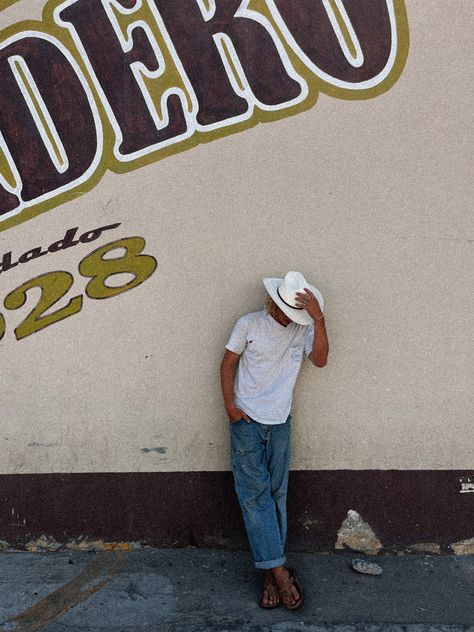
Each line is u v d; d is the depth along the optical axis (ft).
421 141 12.46
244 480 11.87
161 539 13.38
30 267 13.03
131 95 12.62
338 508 13.14
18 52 12.70
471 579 12.50
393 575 12.60
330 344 12.87
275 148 12.56
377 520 13.14
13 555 13.30
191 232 12.76
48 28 12.61
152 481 13.25
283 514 12.25
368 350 12.88
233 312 12.87
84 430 13.23
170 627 11.21
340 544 13.20
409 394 12.94
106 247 12.89
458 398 12.92
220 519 13.28
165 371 13.04
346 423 13.01
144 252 12.84
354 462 13.07
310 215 12.66
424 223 12.62
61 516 13.38
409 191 12.55
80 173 12.81
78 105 12.71
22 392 13.23
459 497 13.07
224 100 12.52
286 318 11.64
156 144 12.65
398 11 12.21
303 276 12.52
